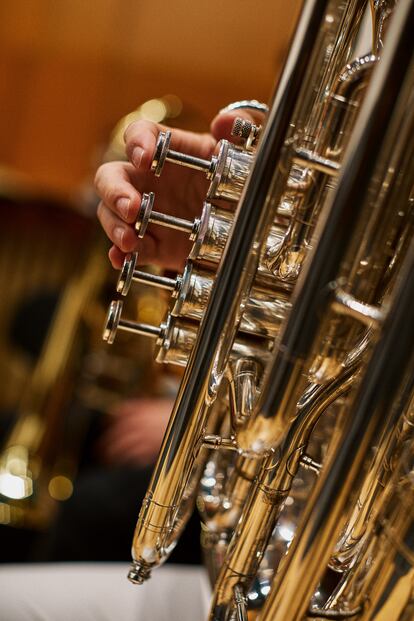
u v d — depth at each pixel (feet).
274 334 1.48
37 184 6.09
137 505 3.32
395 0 1.29
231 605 1.49
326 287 1.08
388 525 1.16
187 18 5.76
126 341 4.29
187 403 1.37
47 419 4.21
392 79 1.01
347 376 1.30
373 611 1.17
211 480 1.96
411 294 0.98
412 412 1.20
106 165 1.75
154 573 2.24
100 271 4.19
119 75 5.97
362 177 1.04
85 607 2.04
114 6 5.87
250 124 1.43
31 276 6.09
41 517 3.90
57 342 4.24
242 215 1.28
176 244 1.87
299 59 1.22
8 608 1.97
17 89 6.12
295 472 1.42
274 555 1.76
